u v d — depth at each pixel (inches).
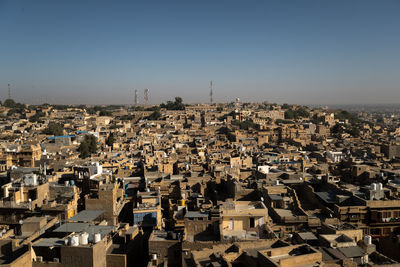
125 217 3166.8
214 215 2292.1
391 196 2691.9
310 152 5787.4
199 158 5137.8
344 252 1798.7
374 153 5452.8
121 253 2190.0
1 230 2573.8
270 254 1752.0
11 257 2032.5
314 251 1739.7
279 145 6948.8
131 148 6806.1
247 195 3014.3
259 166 4037.9
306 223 2433.6
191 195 3164.4
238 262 1839.3
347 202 2662.4
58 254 2039.9
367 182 3540.8
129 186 3639.3
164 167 4613.7
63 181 3501.5
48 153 5659.5
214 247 1943.9
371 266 1680.6
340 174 3988.7
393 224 2486.5
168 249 2188.7
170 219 2763.3
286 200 2684.5
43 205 2733.8
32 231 2372.0
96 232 2226.9
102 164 4761.3
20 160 4936.0
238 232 2272.4
